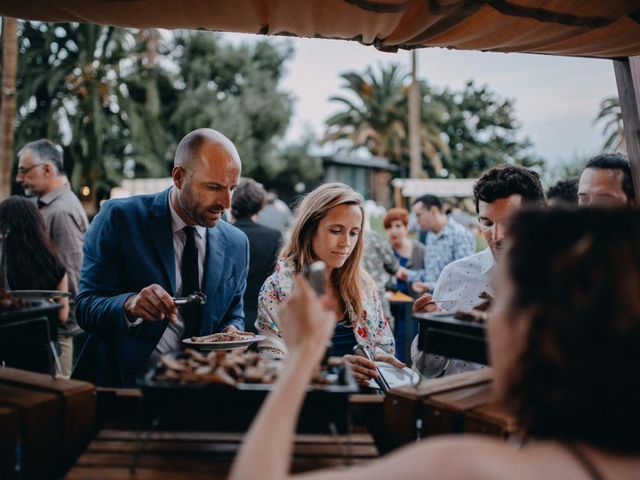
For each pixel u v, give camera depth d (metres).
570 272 0.77
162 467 1.29
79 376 2.38
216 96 26.77
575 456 0.74
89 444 1.43
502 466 0.72
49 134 19.73
